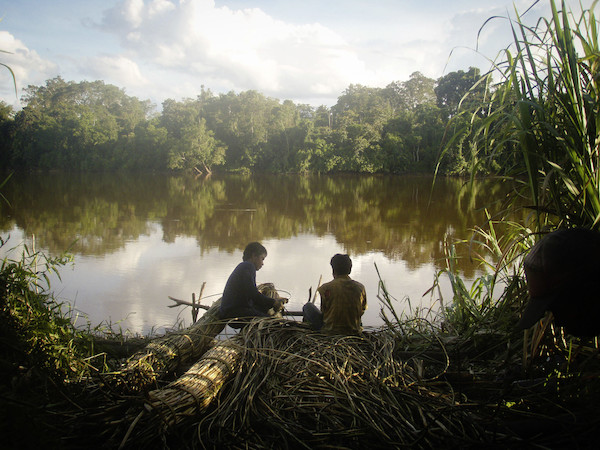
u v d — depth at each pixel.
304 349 2.97
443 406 2.21
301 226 13.56
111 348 3.47
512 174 2.91
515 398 2.21
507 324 3.02
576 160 2.34
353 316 3.34
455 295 3.80
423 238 11.38
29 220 13.59
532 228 3.02
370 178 46.81
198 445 2.04
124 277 7.19
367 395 2.34
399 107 79.62
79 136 56.44
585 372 2.24
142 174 51.72
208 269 7.86
